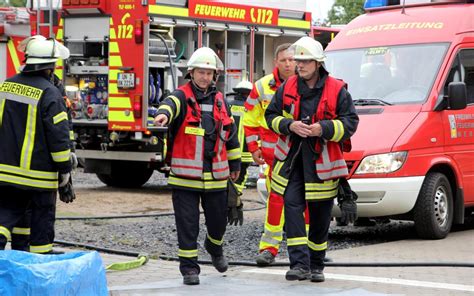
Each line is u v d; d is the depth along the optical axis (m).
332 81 10.51
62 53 10.08
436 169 14.44
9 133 9.80
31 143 9.78
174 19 21.25
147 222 16.14
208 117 10.53
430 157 14.09
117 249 13.10
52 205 10.05
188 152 10.42
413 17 15.84
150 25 20.92
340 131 10.23
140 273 11.20
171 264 11.97
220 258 10.97
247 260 12.28
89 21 21.58
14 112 9.80
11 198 9.98
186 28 21.84
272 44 24.36
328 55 15.91
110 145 21.59
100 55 21.69
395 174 13.65
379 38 15.66
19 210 10.05
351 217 10.46
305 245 10.48
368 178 13.62
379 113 14.44
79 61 21.80
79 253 8.42
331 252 12.96
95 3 21.17
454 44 15.09
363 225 16.23
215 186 10.53
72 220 16.19
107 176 23.00
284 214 10.80
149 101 21.08
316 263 10.69
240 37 23.22
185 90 10.49
